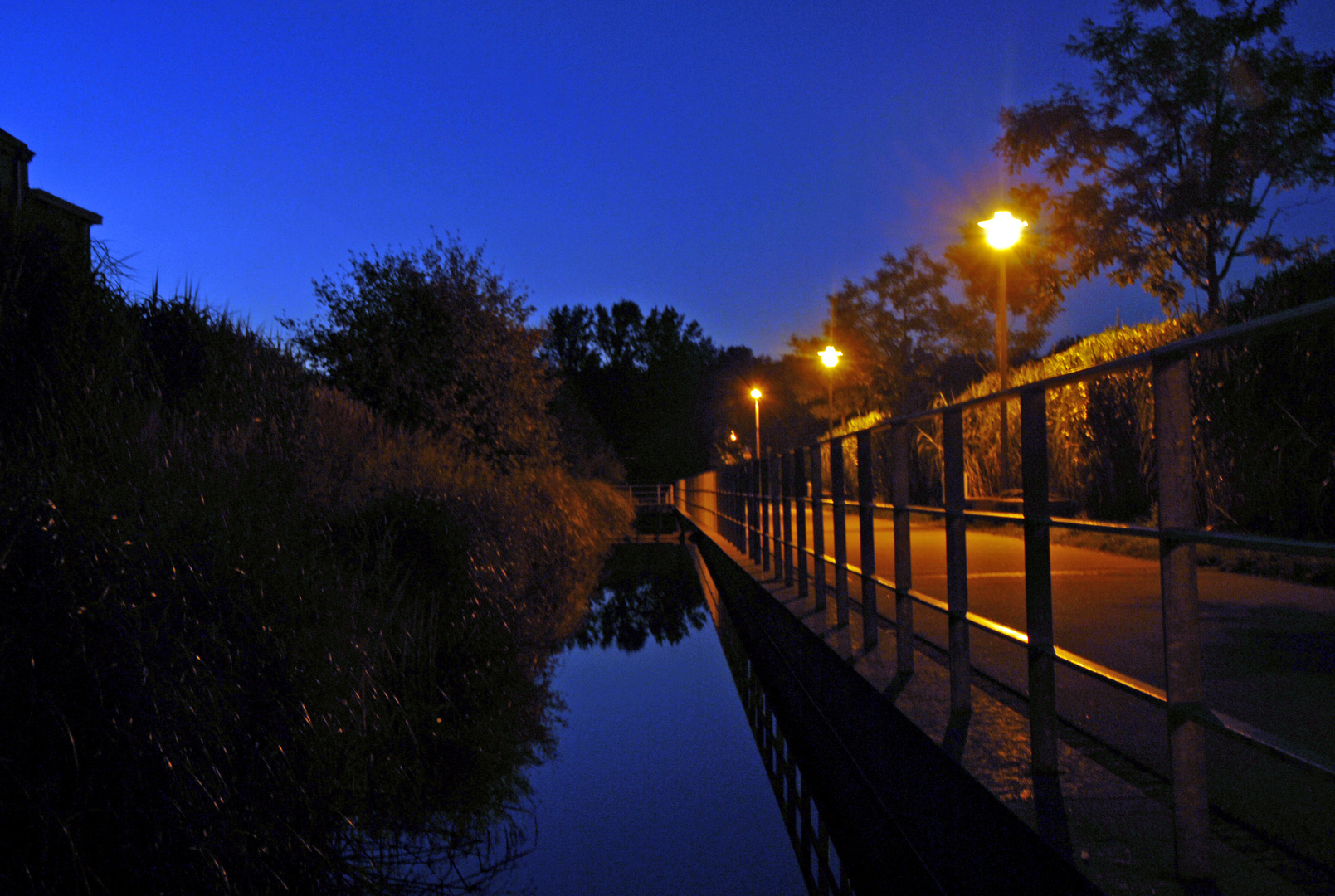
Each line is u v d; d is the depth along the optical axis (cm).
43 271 604
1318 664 475
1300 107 1800
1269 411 925
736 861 461
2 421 532
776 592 923
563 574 1395
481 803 544
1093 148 1938
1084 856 254
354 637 581
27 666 384
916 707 425
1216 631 567
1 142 899
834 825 516
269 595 510
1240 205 1809
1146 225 1961
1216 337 214
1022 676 486
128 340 667
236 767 419
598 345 7725
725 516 1828
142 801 380
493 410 1791
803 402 4472
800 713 716
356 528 812
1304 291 938
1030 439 325
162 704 396
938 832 366
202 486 532
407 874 452
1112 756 348
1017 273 2111
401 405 1714
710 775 600
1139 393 1223
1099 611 670
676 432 7581
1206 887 235
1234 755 345
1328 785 310
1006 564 1028
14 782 360
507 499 1272
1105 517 1286
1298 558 827
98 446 524
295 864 417
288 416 829
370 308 1791
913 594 477
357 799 486
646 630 1225
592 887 430
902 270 3697
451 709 668
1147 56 1852
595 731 714
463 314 1797
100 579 414
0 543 409
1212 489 986
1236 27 1791
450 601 817
